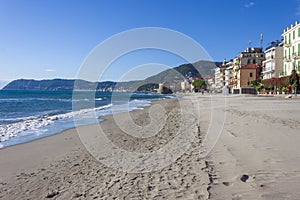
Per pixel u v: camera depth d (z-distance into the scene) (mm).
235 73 82750
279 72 58000
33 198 4336
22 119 18078
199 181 4453
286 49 51625
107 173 5473
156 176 5008
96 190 4484
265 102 26984
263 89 57656
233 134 8453
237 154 5879
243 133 8453
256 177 4336
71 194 4375
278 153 5664
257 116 13234
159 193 4125
